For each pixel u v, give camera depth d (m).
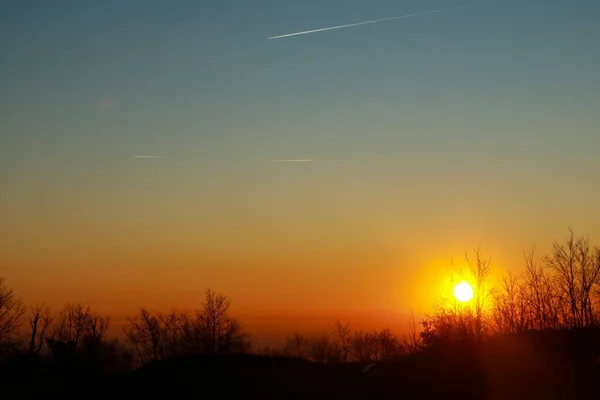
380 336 55.78
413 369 32.72
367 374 33.44
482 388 29.47
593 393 27.05
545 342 33.28
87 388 36.91
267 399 31.23
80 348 58.53
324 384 32.78
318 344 68.75
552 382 28.92
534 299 40.19
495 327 39.66
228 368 35.66
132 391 34.53
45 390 38.47
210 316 61.38
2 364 49.06
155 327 63.22
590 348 32.16
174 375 35.31
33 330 59.19
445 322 39.44
